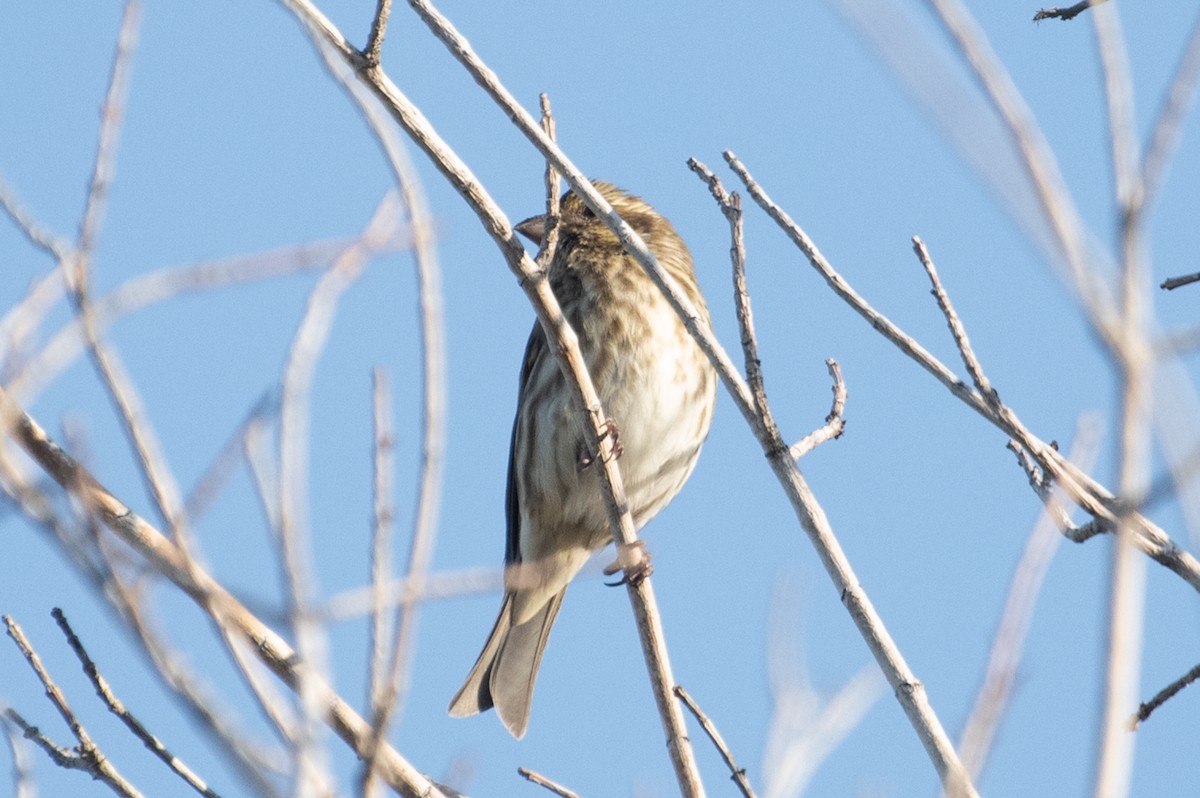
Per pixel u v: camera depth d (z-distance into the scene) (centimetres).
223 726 559
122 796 771
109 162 657
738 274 888
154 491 620
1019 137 563
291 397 627
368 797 609
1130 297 551
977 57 576
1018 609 675
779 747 702
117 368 628
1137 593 552
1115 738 544
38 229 639
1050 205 556
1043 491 785
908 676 761
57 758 773
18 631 779
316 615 604
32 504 574
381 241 692
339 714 798
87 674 782
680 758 930
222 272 658
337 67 743
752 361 872
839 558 816
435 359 680
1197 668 751
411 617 630
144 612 564
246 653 601
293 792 557
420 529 646
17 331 619
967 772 649
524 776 902
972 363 804
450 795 812
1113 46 572
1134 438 552
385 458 653
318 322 643
